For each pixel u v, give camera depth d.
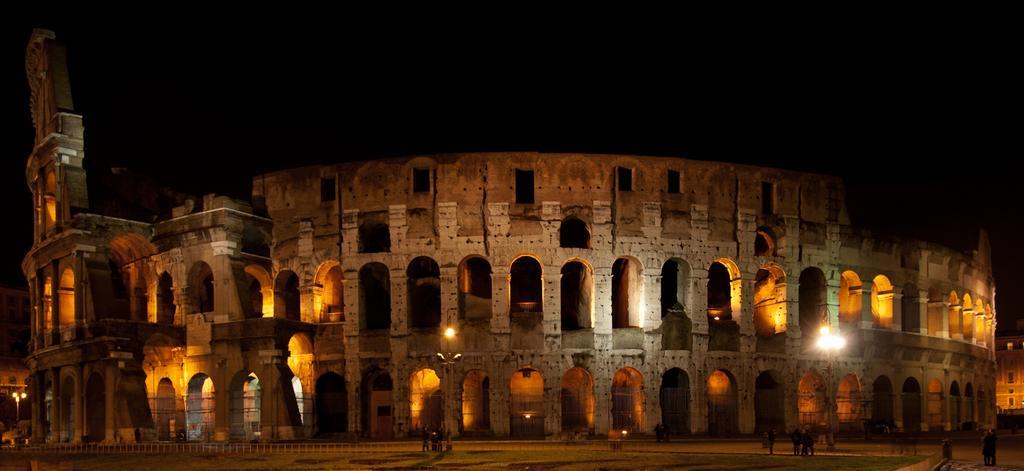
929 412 102.69
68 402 88.12
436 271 90.81
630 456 59.44
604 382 82.94
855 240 93.81
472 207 84.44
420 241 84.38
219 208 85.25
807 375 92.94
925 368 100.62
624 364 83.50
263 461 58.53
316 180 88.06
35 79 97.25
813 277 93.25
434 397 86.62
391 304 84.25
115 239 92.25
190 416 87.00
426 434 66.31
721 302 96.19
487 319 83.38
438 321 90.50
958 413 107.25
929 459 52.66
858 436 85.75
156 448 73.19
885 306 97.56
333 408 86.25
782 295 89.69
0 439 92.50
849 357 92.19
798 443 61.22
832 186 93.19
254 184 90.56
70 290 89.56
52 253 88.62
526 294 91.56
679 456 59.34
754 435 84.50
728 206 88.12
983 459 59.22
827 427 90.00
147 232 90.19
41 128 94.50
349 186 86.81
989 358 117.12
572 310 92.00
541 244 83.81
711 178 88.00
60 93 89.81
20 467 59.22
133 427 78.69
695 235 86.62
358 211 86.06
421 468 51.19
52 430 88.50
